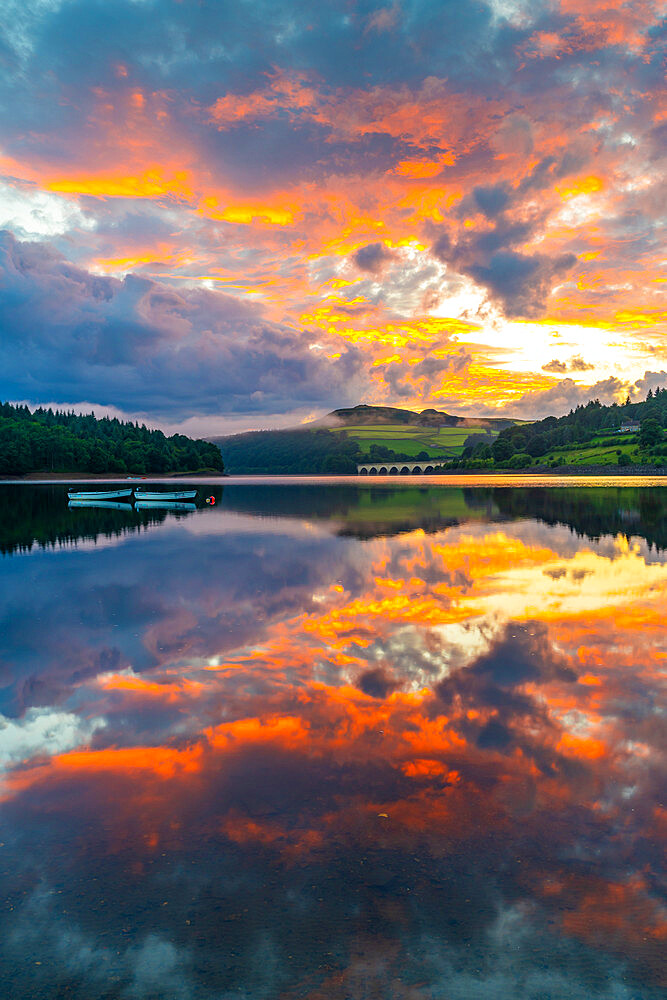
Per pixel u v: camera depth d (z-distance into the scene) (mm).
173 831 5863
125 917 4758
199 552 25578
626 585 17203
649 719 8164
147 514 49688
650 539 27828
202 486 122875
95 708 8977
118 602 15938
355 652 11328
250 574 19812
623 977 4125
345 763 7141
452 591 16625
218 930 4609
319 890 5008
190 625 13492
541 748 7398
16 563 23234
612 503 52656
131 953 4406
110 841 5723
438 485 112250
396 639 12102
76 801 6434
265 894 4973
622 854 5371
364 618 13812
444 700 8961
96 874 5262
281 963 4297
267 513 48219
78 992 4094
